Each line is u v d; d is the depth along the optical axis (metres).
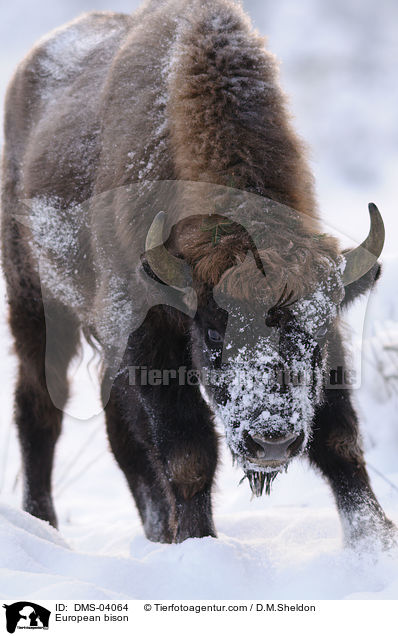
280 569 14.39
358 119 93.75
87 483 26.66
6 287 22.31
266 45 17.22
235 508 21.08
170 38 18.17
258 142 15.60
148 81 17.94
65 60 22.61
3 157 23.34
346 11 124.31
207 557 14.14
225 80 15.99
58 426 21.88
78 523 22.92
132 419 17.23
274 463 13.49
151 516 18.58
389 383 23.41
